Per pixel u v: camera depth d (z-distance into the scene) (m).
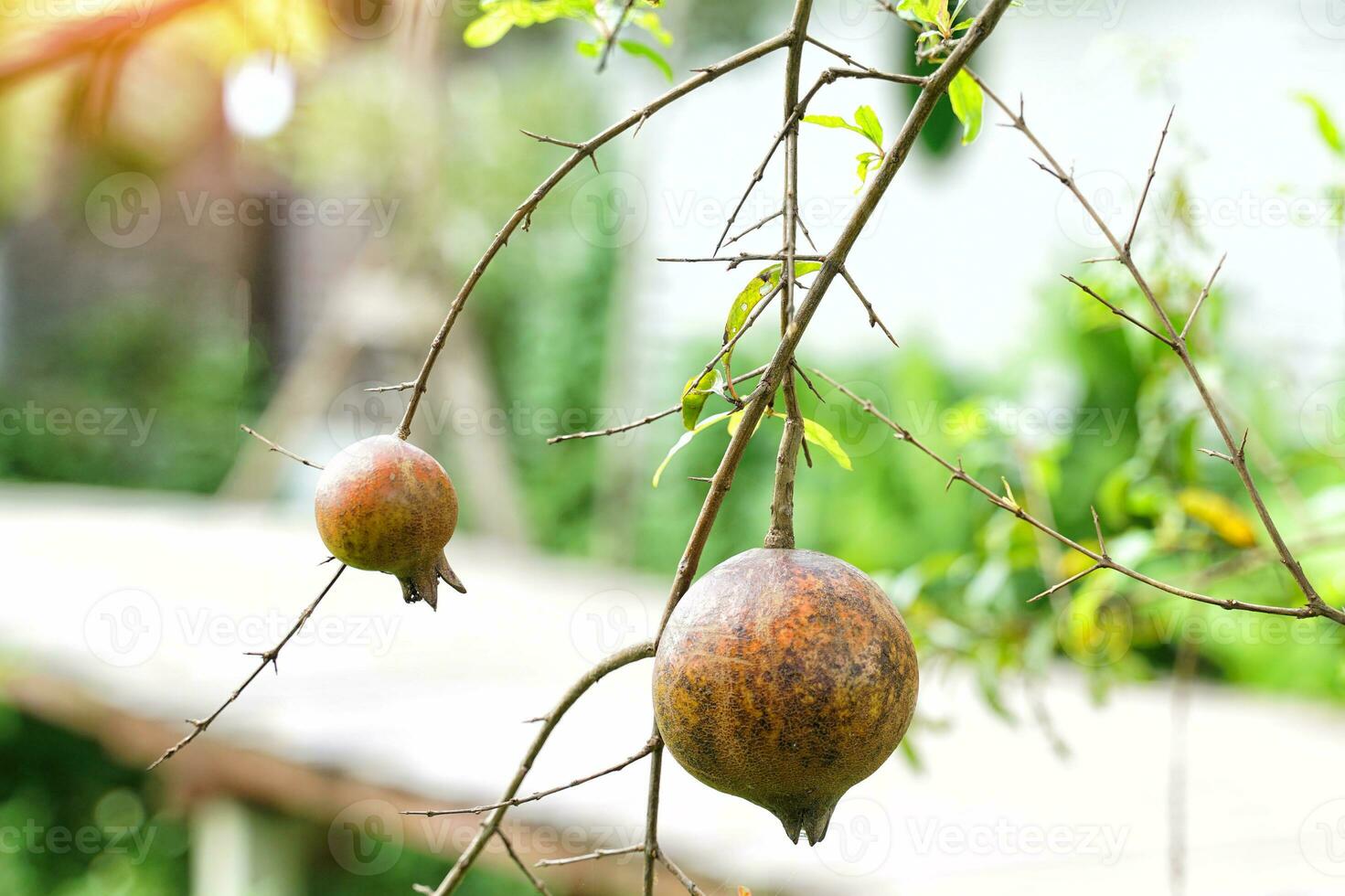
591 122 10.19
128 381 12.77
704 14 9.48
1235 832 3.16
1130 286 2.31
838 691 0.88
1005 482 1.33
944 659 2.67
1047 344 6.45
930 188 8.48
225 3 1.31
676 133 9.84
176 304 12.62
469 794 3.41
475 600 6.75
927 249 8.52
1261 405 2.90
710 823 3.12
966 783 3.60
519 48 10.18
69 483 12.81
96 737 4.76
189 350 12.80
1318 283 4.73
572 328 10.70
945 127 7.86
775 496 0.97
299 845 4.40
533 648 5.46
